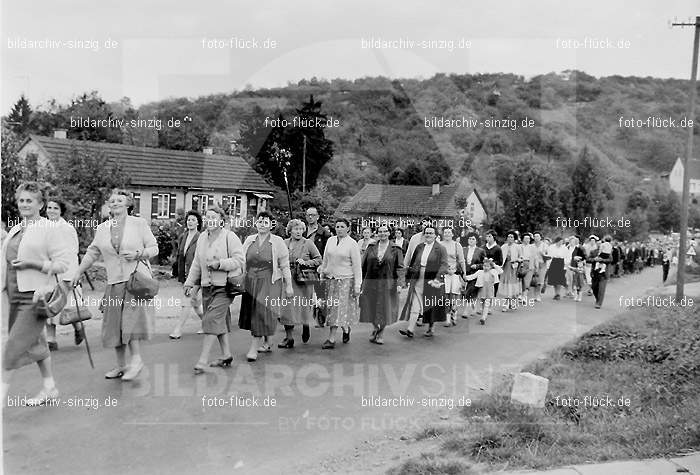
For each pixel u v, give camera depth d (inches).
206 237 219.1
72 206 365.1
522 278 398.0
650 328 270.4
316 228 255.1
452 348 261.0
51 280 185.8
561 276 442.9
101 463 143.8
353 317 253.8
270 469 143.6
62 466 141.7
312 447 156.5
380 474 141.0
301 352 250.7
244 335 281.1
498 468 146.0
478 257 319.3
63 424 166.9
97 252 206.2
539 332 296.2
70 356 234.5
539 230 372.8
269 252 228.7
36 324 181.9
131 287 201.8
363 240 258.4
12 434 159.8
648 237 667.4
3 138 357.1
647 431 169.9
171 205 344.8
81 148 411.5
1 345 182.5
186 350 249.4
